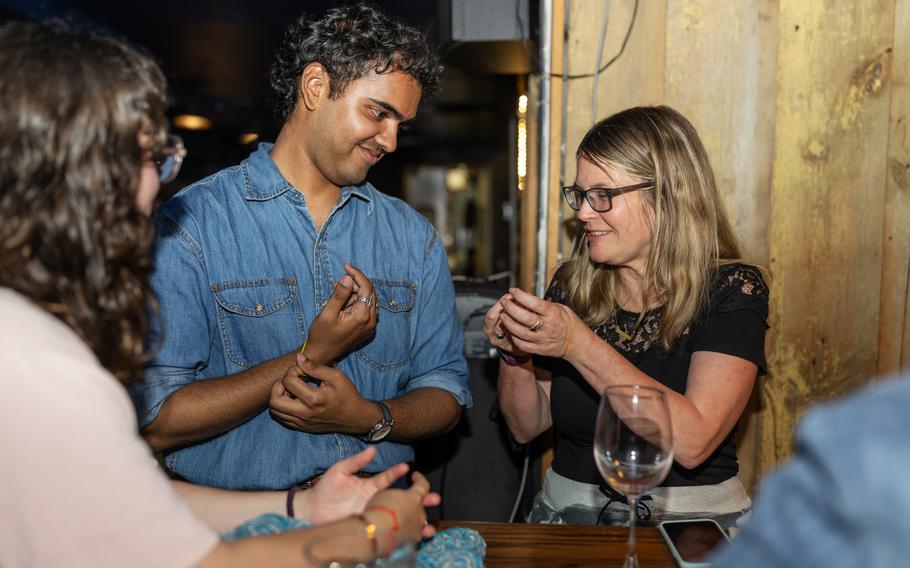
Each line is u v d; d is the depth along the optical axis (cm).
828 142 224
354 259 169
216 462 158
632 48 222
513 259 411
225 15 391
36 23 87
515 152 389
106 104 84
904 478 46
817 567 50
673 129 170
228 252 159
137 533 80
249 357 162
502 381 190
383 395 172
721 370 158
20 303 83
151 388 147
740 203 226
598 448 111
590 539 128
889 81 222
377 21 153
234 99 600
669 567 118
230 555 85
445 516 230
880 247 227
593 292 185
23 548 78
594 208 170
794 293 228
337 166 159
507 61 251
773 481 56
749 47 221
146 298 96
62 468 77
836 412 53
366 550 89
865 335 229
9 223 82
